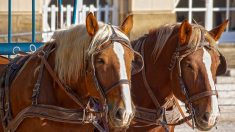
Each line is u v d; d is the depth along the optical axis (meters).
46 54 9.02
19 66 9.34
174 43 9.76
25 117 8.84
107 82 8.23
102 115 8.64
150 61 10.04
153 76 10.00
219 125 16.84
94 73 8.30
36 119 8.80
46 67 8.95
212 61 9.40
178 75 9.53
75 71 8.65
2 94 9.23
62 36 8.84
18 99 9.01
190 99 9.38
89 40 8.53
